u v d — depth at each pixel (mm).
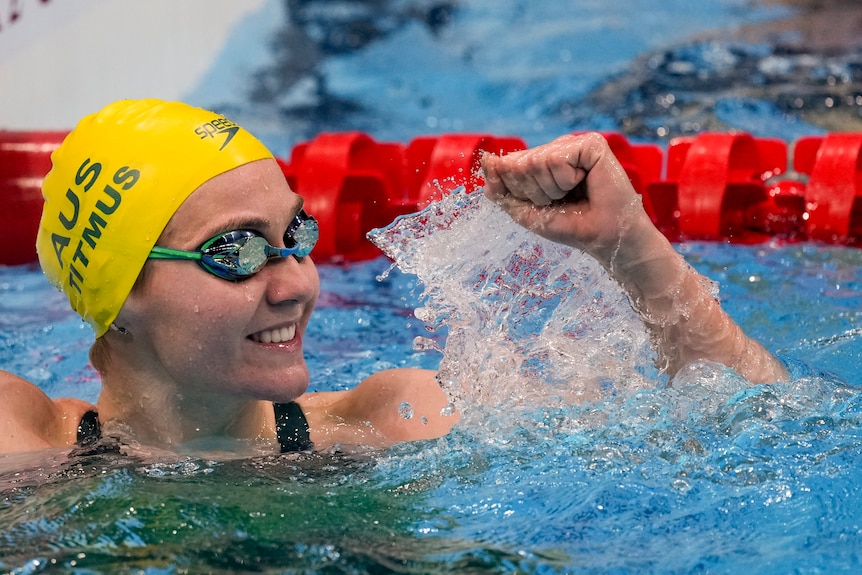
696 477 5852
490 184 6230
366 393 7277
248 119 25500
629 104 24656
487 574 4738
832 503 5488
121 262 5934
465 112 25672
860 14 28312
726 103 24031
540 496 5680
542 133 23828
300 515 5352
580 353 7004
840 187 14320
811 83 24516
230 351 5875
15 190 15453
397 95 26859
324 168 15016
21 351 10414
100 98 26312
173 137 6059
